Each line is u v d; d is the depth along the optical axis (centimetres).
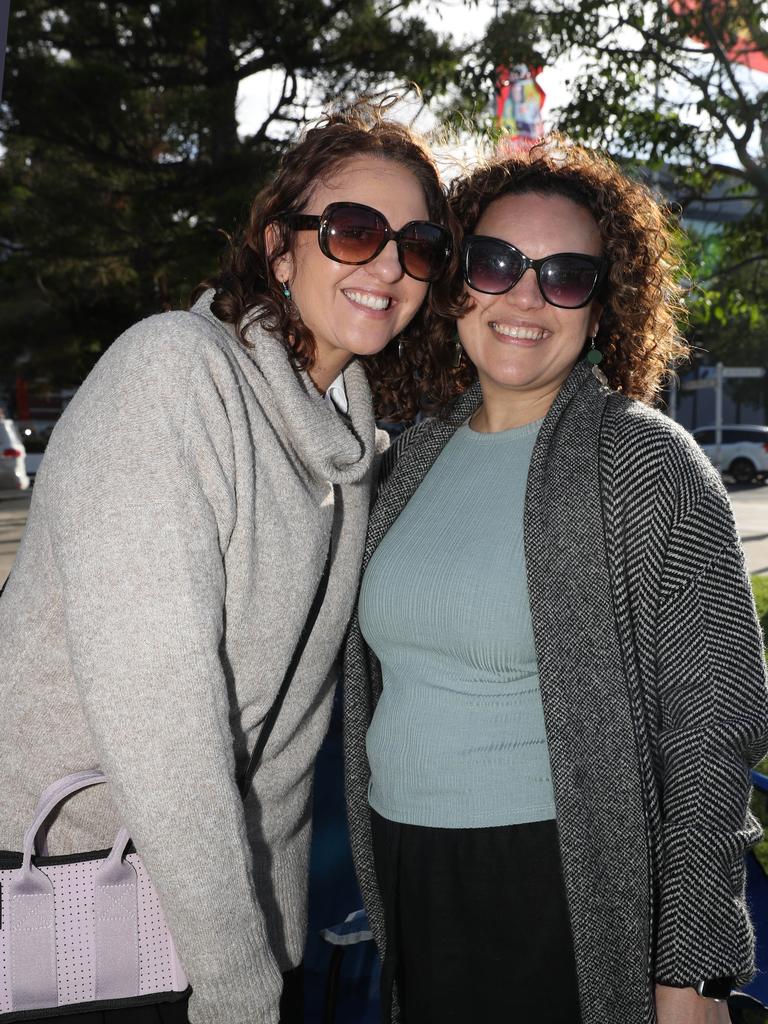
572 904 165
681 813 157
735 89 867
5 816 154
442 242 184
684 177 916
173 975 153
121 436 143
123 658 138
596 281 191
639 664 163
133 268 1736
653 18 875
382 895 190
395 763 182
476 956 174
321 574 172
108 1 1412
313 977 225
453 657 180
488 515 186
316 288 176
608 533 164
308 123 185
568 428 176
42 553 152
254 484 158
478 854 173
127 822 141
